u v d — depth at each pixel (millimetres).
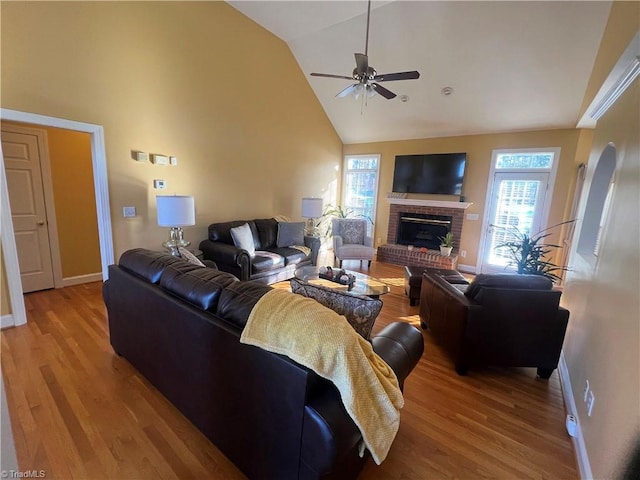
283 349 1148
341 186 7172
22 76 2600
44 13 2674
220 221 4574
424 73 4543
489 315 2236
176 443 1605
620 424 1236
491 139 5262
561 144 4711
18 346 2459
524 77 4117
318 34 4598
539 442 1732
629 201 1632
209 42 4023
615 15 2689
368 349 1229
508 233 5250
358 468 1420
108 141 3234
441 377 2330
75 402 1861
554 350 2275
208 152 4254
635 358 1227
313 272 3660
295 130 5625
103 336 2645
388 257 5969
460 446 1679
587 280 2307
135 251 2201
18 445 1551
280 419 1192
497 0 3375
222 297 1474
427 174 5852
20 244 3545
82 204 4031
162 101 3652
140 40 3365
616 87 2145
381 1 3734
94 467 1456
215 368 1436
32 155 3553
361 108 5754
